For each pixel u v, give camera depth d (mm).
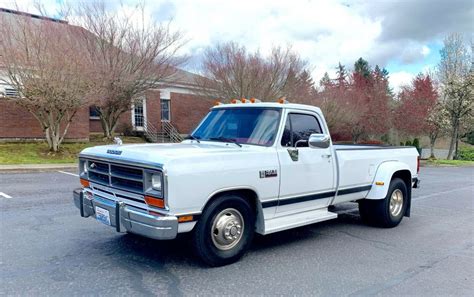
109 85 18953
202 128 5773
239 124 5305
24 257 4598
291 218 5062
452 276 4301
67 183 10836
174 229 3768
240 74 21703
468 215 7875
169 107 28844
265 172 4566
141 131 26875
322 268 4461
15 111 19078
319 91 27281
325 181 5391
